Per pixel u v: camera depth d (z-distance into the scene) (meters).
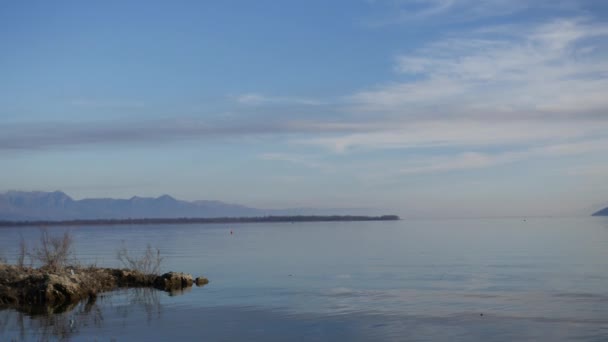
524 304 24.47
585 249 55.44
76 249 64.44
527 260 43.97
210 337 19.27
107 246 71.38
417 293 27.95
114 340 18.86
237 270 39.91
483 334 19.30
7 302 26.06
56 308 24.84
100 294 28.91
